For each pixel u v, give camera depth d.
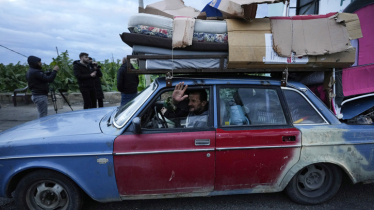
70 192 2.42
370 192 3.09
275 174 2.53
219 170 2.45
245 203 2.84
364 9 2.69
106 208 2.76
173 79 2.61
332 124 2.61
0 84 11.31
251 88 2.59
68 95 9.59
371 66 2.67
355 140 2.56
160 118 2.62
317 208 2.75
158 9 2.97
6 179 2.34
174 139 2.36
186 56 2.46
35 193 2.46
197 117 2.56
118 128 2.43
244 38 2.43
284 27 2.49
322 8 6.59
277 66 2.53
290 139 2.47
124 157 2.32
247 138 2.42
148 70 2.49
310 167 2.71
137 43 2.42
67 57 10.83
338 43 2.45
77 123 2.81
